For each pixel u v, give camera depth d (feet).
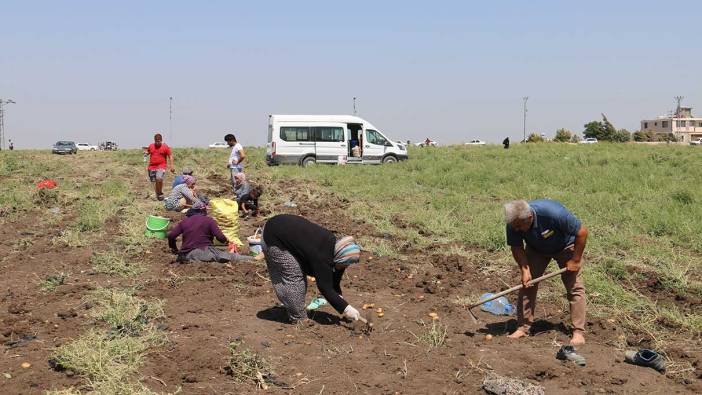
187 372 18.72
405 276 29.96
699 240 35.12
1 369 18.54
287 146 94.73
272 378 18.53
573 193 53.36
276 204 50.55
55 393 16.69
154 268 30.42
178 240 36.88
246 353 19.39
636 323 23.88
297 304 22.99
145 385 17.79
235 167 55.77
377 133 97.91
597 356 20.65
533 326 23.54
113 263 30.50
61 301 25.17
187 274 29.17
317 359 19.97
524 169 71.56
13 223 42.37
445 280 29.12
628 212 42.39
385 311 25.05
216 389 17.79
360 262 32.27
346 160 95.66
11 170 78.48
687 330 23.20
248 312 24.35
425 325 23.39
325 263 22.79
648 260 31.71
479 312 25.22
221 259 31.45
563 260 21.62
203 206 33.45
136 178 71.56
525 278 21.61
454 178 65.67
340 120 96.12
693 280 28.86
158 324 22.39
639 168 67.92
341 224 41.91
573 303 21.67
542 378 18.95
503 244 34.60
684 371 19.54
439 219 42.06
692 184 55.26
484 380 18.15
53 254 33.40
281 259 22.79
